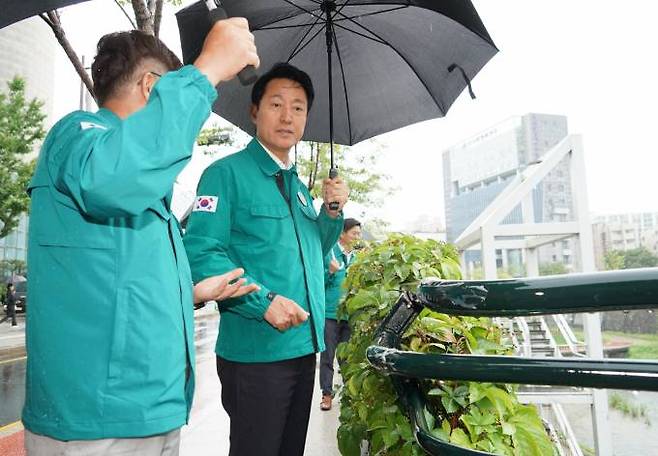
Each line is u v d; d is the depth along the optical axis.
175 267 1.56
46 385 1.35
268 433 2.28
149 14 4.24
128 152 1.23
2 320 23.70
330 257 3.37
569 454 4.22
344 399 2.71
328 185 2.68
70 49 4.07
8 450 5.24
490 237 3.99
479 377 0.80
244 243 2.42
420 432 1.00
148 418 1.37
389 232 2.84
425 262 2.51
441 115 3.34
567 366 0.73
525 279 0.76
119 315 1.37
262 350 2.30
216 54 1.38
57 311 1.36
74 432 1.31
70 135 1.38
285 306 2.17
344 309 2.90
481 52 2.96
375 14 3.07
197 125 1.32
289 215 2.49
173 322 1.48
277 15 3.08
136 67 1.58
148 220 1.48
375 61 3.30
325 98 3.38
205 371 8.83
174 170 1.30
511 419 2.00
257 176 2.47
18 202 23.81
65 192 1.34
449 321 2.07
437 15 2.94
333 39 3.21
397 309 1.23
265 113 2.55
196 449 4.40
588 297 0.69
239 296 2.02
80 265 1.38
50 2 1.37
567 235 4.10
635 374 0.69
